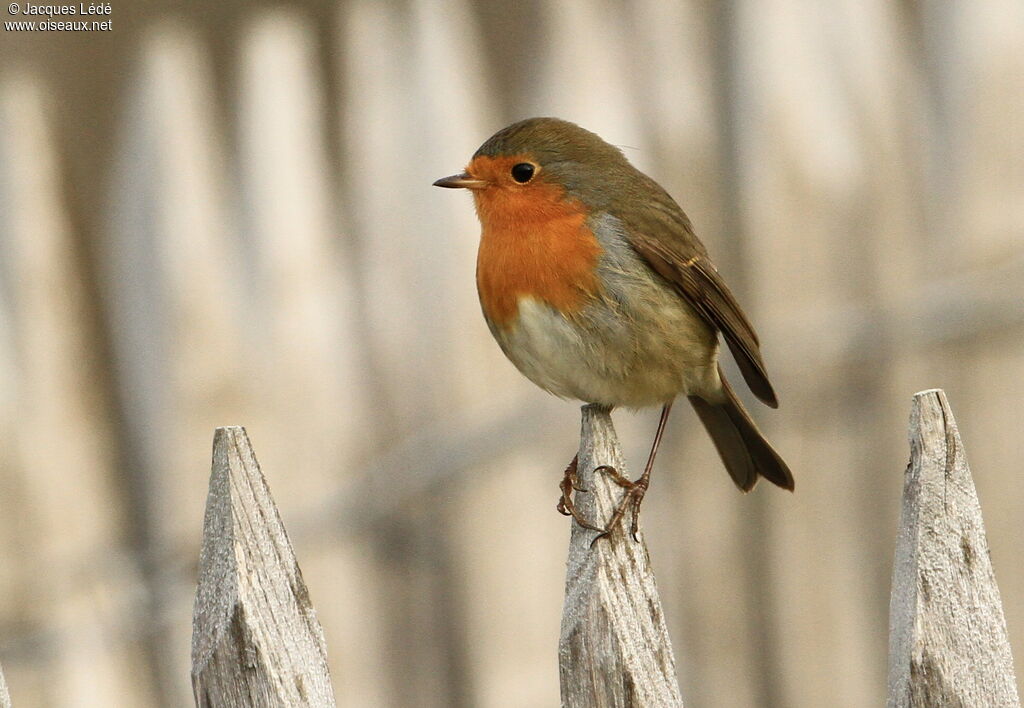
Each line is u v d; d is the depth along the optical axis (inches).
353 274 368.5
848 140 361.1
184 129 373.1
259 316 369.7
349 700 366.3
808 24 363.3
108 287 378.3
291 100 371.6
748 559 370.6
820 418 363.3
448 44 370.9
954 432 202.2
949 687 199.3
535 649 368.2
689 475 370.6
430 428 366.9
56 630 366.6
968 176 359.6
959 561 201.2
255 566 198.2
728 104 366.0
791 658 370.6
